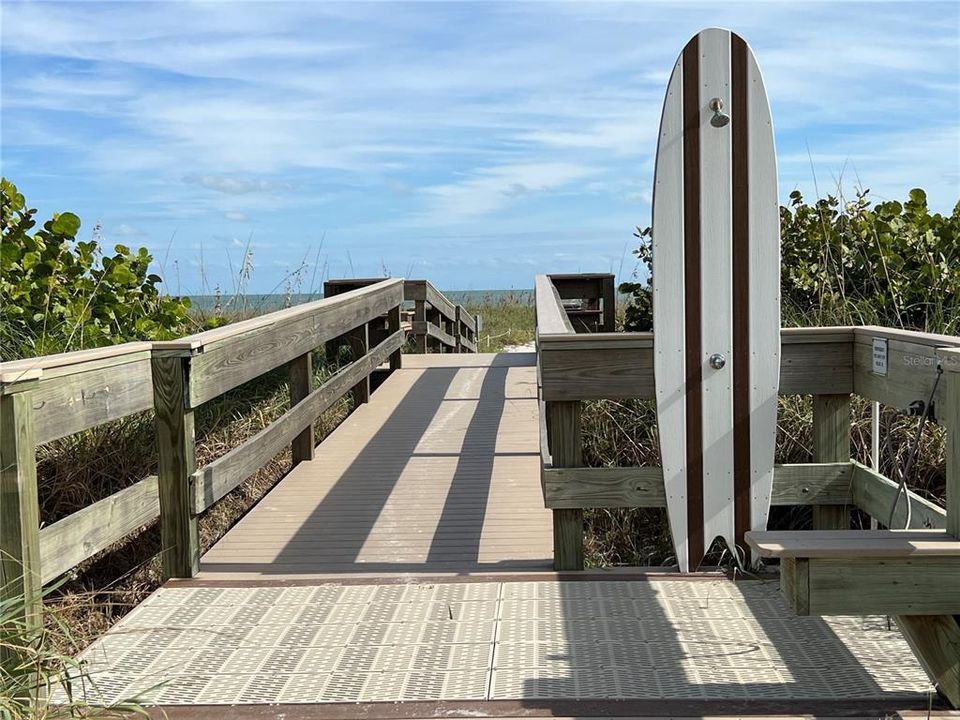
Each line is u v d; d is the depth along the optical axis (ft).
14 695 9.34
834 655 10.79
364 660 10.99
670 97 13.55
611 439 17.85
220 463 15.01
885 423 16.28
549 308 17.53
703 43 13.51
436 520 17.19
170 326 23.21
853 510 15.80
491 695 9.96
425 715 9.55
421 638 11.61
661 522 16.62
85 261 21.98
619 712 9.46
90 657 11.19
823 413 14.42
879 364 13.25
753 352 13.66
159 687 9.65
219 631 11.98
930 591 8.59
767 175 13.56
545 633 11.67
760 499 13.76
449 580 13.79
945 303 19.81
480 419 25.30
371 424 25.05
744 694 9.80
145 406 13.71
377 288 28.66
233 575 14.37
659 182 13.57
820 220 22.88
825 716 9.24
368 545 15.92
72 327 19.80
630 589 13.21
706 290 13.61
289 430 18.81
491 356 36.86
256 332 16.99
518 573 14.12
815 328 14.21
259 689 10.27
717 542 14.85
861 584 8.57
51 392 10.98
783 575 8.93
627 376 13.97
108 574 15.99
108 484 17.26
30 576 10.36
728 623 11.86
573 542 14.30
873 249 21.15
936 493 15.78
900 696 9.66
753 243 13.60
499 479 19.72
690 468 13.71
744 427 13.73
